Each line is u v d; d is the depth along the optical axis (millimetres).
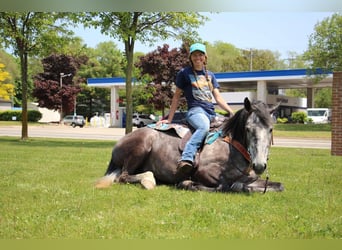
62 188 6578
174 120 7453
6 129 36312
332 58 38531
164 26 17766
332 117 14297
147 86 29328
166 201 5574
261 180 6559
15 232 4172
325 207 5312
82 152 13727
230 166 6234
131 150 6891
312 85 51031
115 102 50969
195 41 18156
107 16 16219
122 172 6977
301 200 5746
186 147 6301
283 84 50500
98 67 81312
